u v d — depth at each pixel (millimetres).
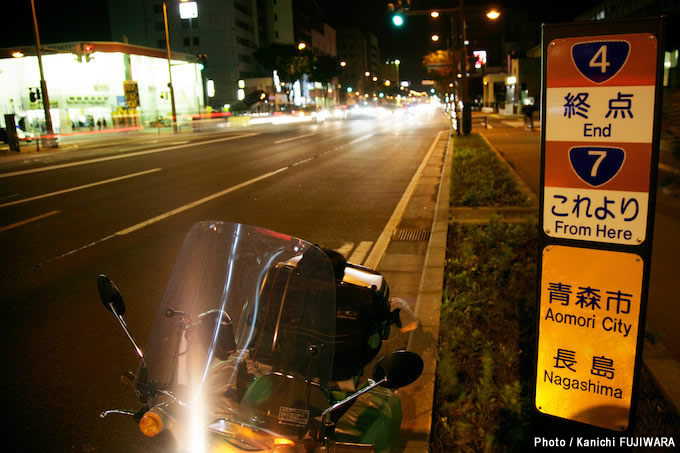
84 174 15602
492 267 5957
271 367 2180
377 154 20469
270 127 43938
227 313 2342
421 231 8422
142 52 53188
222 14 86062
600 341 2305
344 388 2742
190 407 2072
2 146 31516
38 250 7660
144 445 3258
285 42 103812
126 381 2334
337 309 2914
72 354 4465
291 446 1951
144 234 8461
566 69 2156
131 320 5148
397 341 4391
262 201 11117
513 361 3854
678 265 5926
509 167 14328
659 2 30953
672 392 3289
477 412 3326
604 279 2240
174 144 26688
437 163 17438
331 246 7633
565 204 2256
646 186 2090
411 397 3418
